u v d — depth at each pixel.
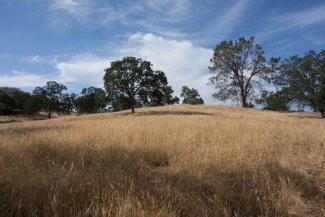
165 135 9.03
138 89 49.06
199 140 8.39
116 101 49.53
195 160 5.88
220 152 6.44
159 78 50.22
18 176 4.64
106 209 3.63
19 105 106.94
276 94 42.00
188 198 4.06
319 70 38.09
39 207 3.85
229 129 10.73
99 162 5.73
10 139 8.48
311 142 8.40
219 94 60.94
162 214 3.61
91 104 91.62
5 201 3.96
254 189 4.47
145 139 8.40
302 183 4.85
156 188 4.40
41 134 9.59
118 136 8.72
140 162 5.79
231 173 5.28
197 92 97.38
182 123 14.44
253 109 55.44
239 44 56.94
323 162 6.08
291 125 13.57
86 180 4.50
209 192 4.52
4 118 89.19
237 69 58.75
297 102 40.00
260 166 5.50
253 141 7.85
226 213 3.75
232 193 4.44
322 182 4.96
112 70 48.50
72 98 94.69
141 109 57.19
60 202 3.76
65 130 11.64
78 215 3.53
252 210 4.09
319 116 41.66
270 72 56.41
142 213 3.57
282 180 4.72
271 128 11.01
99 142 7.88
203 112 46.66
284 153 6.80
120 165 5.50
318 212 4.09
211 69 60.69
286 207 4.11
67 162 5.64
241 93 59.41
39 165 5.60
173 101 91.69
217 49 59.53
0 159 5.61
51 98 88.00
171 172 5.31
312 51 39.34
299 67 39.22
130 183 4.44
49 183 4.34
